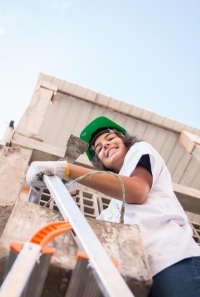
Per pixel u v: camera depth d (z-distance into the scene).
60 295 0.90
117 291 0.64
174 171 6.00
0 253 0.86
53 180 1.22
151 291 1.17
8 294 0.56
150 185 1.45
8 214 1.71
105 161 2.00
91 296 0.79
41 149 2.70
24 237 0.96
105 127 2.39
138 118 5.60
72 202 1.04
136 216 1.36
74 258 0.92
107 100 5.49
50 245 0.95
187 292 1.08
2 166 2.13
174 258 1.18
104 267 0.71
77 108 5.56
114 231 1.14
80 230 0.87
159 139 5.81
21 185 1.98
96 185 1.35
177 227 1.34
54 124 5.62
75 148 1.66
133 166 1.51
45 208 1.17
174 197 1.56
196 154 4.88
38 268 0.76
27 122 3.18
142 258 1.02
